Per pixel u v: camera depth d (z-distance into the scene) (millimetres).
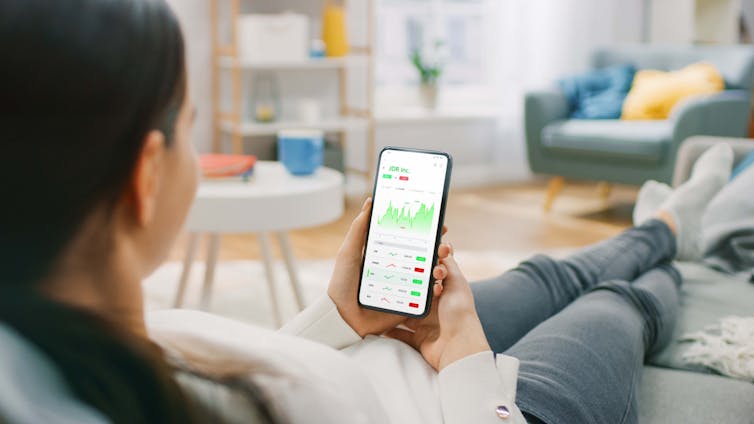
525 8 4742
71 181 332
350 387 457
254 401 391
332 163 3990
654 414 1035
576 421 787
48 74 316
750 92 3891
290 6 4098
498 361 748
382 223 804
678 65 4160
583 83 4184
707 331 1302
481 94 4965
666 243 1537
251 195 1930
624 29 5164
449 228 3658
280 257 3043
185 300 2471
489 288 1137
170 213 422
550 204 4039
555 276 1237
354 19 4379
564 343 914
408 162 813
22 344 308
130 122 349
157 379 335
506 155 4910
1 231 327
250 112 4113
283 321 2289
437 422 677
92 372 315
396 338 820
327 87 4320
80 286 360
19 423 278
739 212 1638
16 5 317
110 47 335
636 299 1139
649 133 3615
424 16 4684
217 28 3924
